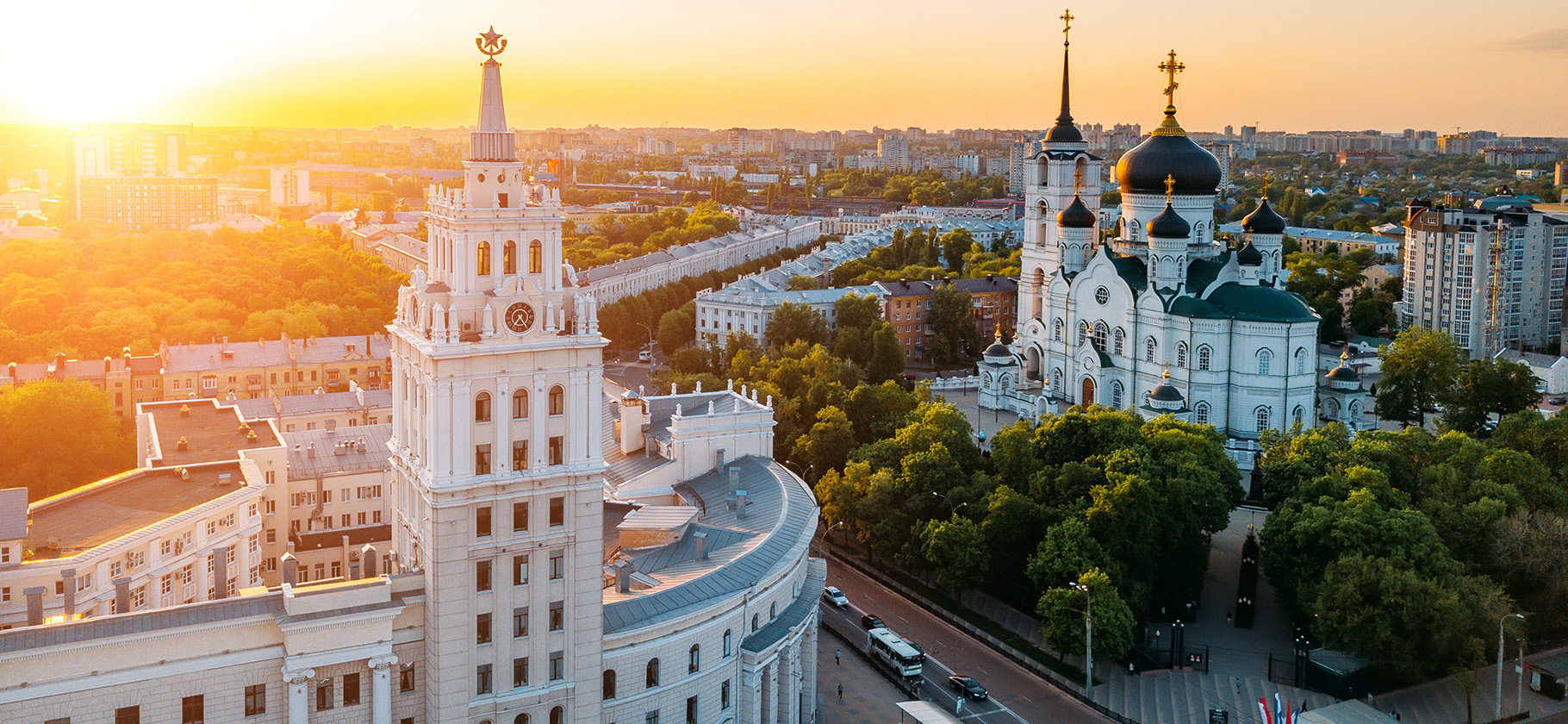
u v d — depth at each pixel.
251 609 112.12
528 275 119.25
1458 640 156.50
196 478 174.88
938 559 182.38
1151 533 177.12
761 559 145.88
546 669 122.88
